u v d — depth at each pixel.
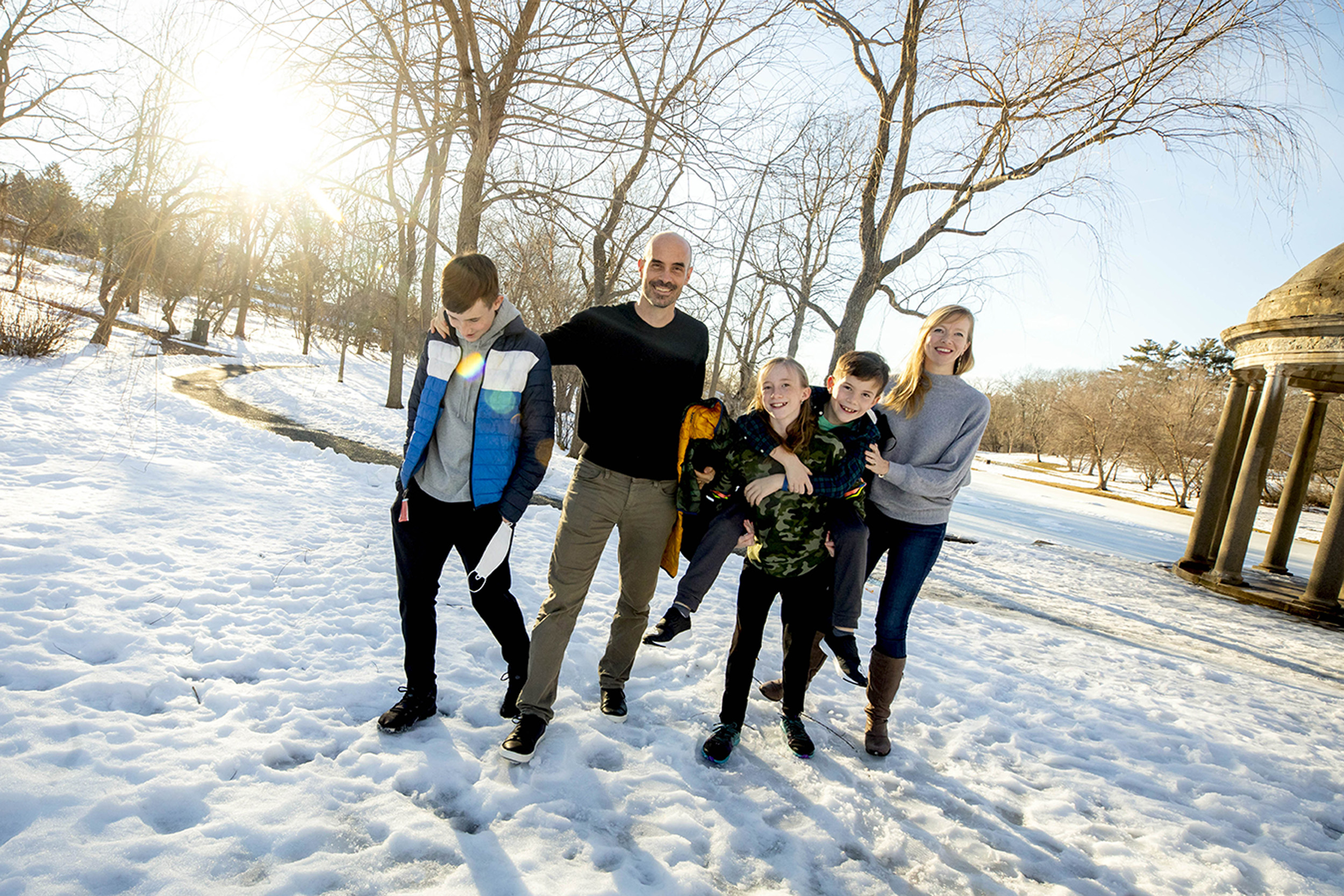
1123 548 15.60
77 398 9.11
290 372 23.05
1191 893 2.25
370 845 1.94
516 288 6.30
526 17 4.62
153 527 4.55
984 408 2.78
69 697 2.40
